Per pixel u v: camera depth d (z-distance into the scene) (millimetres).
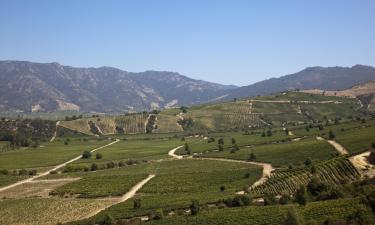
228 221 99750
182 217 109250
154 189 157750
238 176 165875
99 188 163500
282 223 92688
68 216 128875
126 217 119812
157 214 114250
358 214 89812
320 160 165250
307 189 120438
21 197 159125
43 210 137250
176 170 191500
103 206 138375
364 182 119625
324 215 93062
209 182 161750
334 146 189500
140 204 129125
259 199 125000
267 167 180375
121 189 160125
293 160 182500
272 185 135375
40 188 173375
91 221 115750
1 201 152875
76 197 155375
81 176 194500
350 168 141375
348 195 110938
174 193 150000
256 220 97625
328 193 112375
